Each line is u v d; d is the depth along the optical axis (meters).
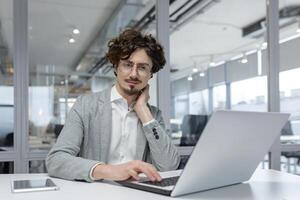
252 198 0.83
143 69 1.24
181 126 2.77
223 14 3.04
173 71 2.78
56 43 2.69
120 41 1.24
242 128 0.81
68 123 1.23
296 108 3.05
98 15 2.86
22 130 2.46
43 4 2.65
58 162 1.05
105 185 0.94
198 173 0.80
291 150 2.99
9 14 2.50
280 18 3.04
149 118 1.27
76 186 0.93
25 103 2.48
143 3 2.87
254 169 1.04
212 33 3.01
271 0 3.01
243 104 3.06
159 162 1.23
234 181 0.99
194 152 0.74
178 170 1.20
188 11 2.89
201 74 2.94
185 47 2.87
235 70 3.06
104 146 1.26
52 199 0.78
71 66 2.71
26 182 0.97
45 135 2.52
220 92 3.00
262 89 3.06
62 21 2.75
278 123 0.94
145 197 0.80
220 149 0.80
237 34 3.09
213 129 0.73
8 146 2.45
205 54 2.97
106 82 2.75
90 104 1.27
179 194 0.82
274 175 1.17
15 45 2.46
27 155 2.46
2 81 2.45
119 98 1.29
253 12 3.09
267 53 3.03
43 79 2.58
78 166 1.01
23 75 2.48
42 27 2.64
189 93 2.84
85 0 2.82
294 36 3.11
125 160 1.30
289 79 3.05
